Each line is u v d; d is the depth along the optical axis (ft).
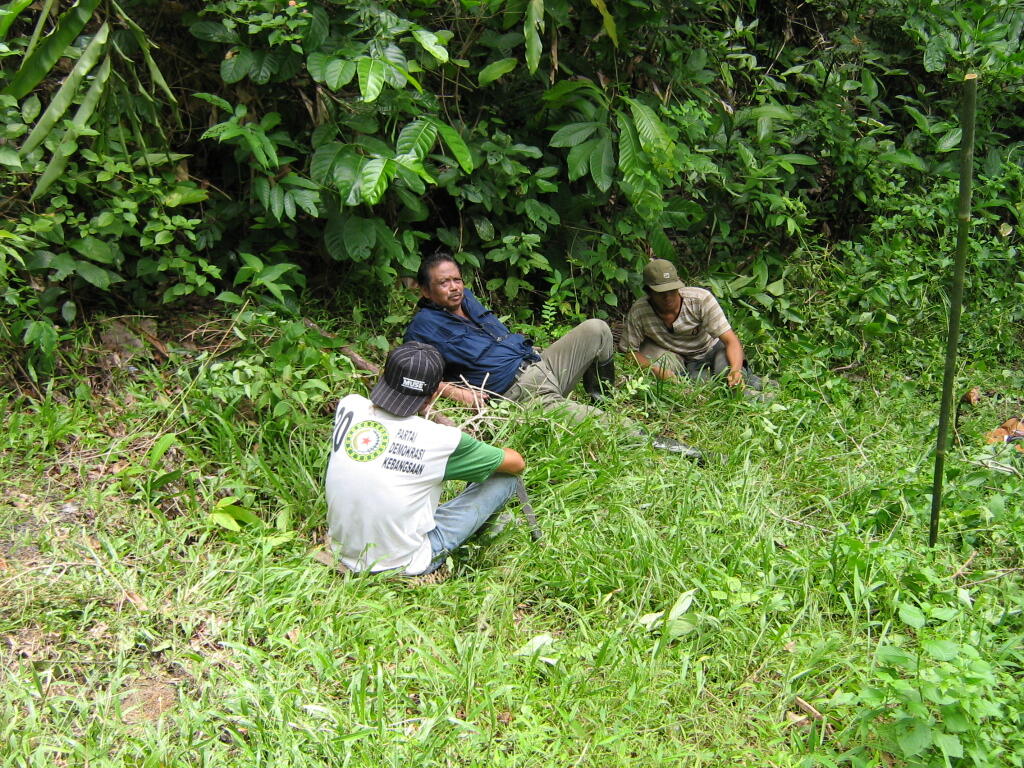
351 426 10.40
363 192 12.75
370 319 15.84
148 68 13.16
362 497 10.14
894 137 23.52
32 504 10.85
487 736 8.21
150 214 13.52
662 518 11.96
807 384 16.26
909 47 23.15
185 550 10.48
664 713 8.77
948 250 19.95
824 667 9.28
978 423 15.72
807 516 12.43
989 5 21.18
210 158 15.35
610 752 8.24
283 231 15.42
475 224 16.57
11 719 7.89
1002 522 11.64
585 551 10.92
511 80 17.03
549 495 12.15
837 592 10.32
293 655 9.01
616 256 18.22
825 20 22.94
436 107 14.92
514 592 10.46
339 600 9.74
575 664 9.22
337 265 16.11
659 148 15.60
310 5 13.94
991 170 21.42
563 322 17.76
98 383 13.00
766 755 8.27
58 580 9.67
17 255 11.73
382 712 8.23
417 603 9.99
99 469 11.57
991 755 7.79
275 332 13.75
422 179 15.38
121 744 7.98
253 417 12.71
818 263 19.52
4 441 11.51
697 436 14.51
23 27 13.92
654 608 10.35
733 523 11.78
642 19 16.60
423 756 7.89
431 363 10.28
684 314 16.53
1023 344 19.79
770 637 9.53
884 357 18.10
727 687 9.02
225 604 9.63
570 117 17.03
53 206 12.73
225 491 11.50
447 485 11.91
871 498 12.49
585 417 13.71
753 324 17.93
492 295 17.38
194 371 13.20
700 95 18.53
